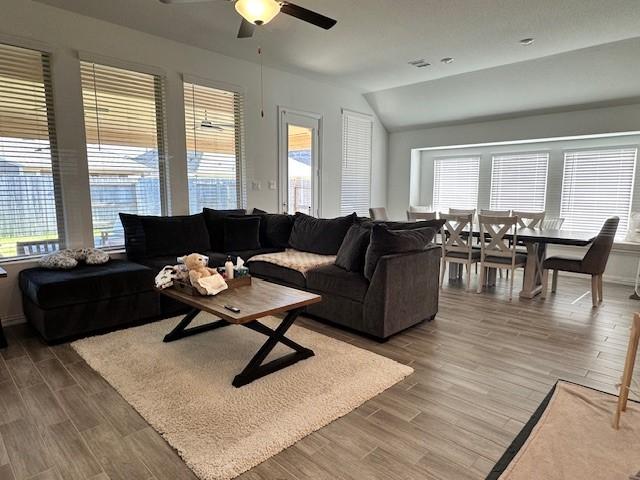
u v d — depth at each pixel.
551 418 2.04
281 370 2.60
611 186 5.61
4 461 1.78
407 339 3.22
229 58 4.87
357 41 4.27
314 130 6.02
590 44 4.30
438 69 5.25
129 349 2.92
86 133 3.86
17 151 3.48
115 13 3.68
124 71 4.06
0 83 3.35
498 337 3.28
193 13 3.67
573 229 5.97
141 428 2.01
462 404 2.25
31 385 2.44
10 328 3.41
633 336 1.92
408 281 3.29
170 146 4.47
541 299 4.46
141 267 3.52
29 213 3.59
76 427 2.02
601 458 1.73
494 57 4.74
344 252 3.66
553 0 3.30
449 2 3.36
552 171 6.10
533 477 1.62
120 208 4.17
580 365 2.77
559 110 5.54
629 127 5.09
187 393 2.31
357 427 2.03
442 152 7.23
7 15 3.32
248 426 2.00
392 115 6.93
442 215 5.02
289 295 2.73
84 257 3.59
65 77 3.67
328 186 6.36
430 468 1.74
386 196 7.64
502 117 6.06
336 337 3.26
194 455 1.79
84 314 3.14
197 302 2.55
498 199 6.68
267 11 2.56
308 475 1.70
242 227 4.66
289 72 5.50
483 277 4.91
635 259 5.21
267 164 5.47
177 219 4.29
